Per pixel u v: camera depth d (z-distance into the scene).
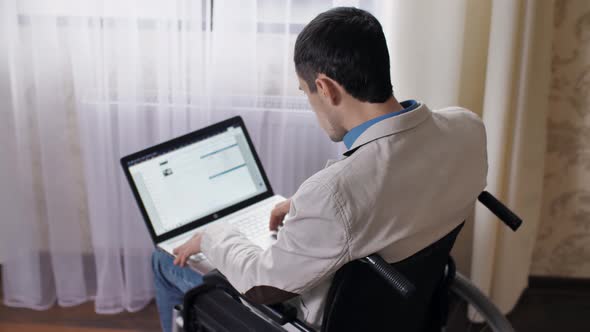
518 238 1.98
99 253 2.04
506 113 1.78
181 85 1.88
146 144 1.99
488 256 1.94
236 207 1.53
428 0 1.71
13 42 1.81
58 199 2.00
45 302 2.09
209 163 1.53
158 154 1.49
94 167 1.95
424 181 0.94
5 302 2.10
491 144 1.82
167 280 1.54
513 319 2.11
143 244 2.05
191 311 1.19
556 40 1.93
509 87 1.76
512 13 1.68
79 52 1.84
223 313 1.12
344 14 0.97
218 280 1.18
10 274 2.06
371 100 0.96
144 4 1.82
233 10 1.80
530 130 1.87
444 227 1.02
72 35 1.82
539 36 1.77
